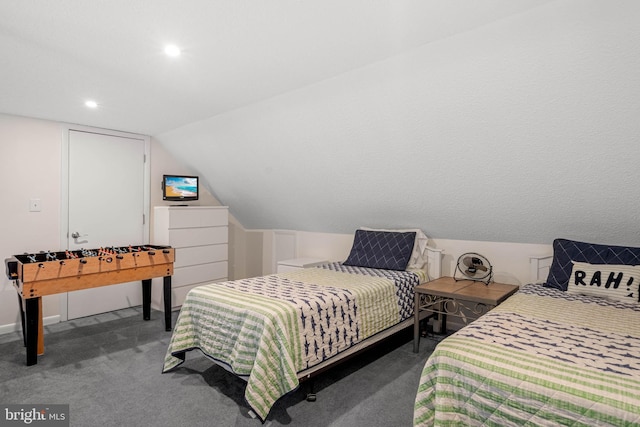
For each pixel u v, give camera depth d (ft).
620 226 9.56
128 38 7.16
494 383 5.02
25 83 9.54
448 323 12.83
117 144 14.85
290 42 7.35
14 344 11.12
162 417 7.28
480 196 10.68
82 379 8.87
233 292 8.91
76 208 13.79
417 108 9.08
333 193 13.71
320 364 8.07
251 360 7.37
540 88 7.43
